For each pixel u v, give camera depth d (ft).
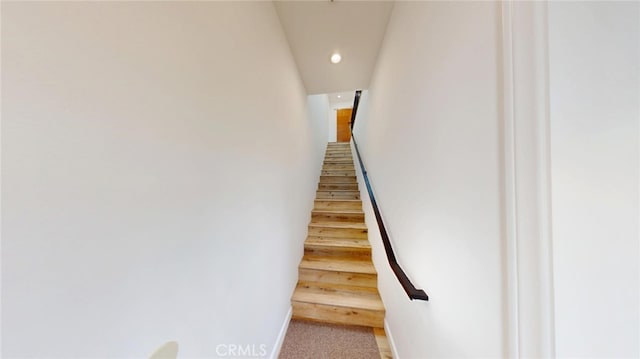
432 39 3.26
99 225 1.53
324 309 6.68
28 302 1.21
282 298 6.02
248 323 3.92
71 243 1.38
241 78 3.76
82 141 1.44
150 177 1.94
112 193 1.62
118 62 1.67
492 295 1.96
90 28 1.49
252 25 4.24
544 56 1.53
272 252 5.24
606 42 1.52
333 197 11.77
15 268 1.16
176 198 2.25
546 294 1.53
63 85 1.35
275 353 5.34
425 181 3.58
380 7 5.62
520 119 1.63
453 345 2.69
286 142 6.56
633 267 1.51
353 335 6.21
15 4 1.17
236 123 3.57
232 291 3.37
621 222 1.52
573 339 1.51
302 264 8.02
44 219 1.26
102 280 1.55
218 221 3.01
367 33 6.47
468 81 2.33
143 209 1.87
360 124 11.77
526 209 1.61
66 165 1.36
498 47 1.85
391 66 5.73
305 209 9.25
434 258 3.25
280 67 6.00
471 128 2.28
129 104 1.75
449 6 2.75
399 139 5.05
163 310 2.07
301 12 5.76
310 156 10.48
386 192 6.28
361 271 7.55
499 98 1.84
